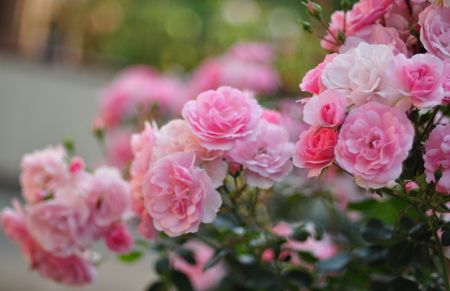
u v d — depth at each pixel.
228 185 0.77
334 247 0.87
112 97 1.25
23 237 0.76
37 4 3.40
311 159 0.61
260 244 0.75
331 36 0.69
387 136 0.59
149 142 0.69
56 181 0.74
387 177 0.58
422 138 0.66
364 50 0.61
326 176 0.92
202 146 0.65
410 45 0.65
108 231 0.74
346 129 0.59
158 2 4.00
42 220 0.72
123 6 3.94
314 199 0.93
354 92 0.60
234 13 3.40
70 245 0.73
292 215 0.94
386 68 0.59
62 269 0.76
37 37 3.33
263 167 0.66
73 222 0.72
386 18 0.67
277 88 1.24
